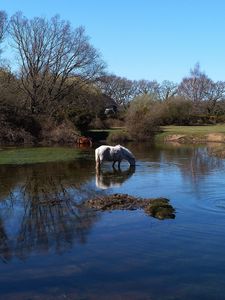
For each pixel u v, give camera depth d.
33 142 52.66
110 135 58.12
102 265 12.51
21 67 62.34
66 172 28.98
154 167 31.12
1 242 14.59
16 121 54.44
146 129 59.81
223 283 11.34
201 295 10.73
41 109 59.59
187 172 28.45
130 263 12.62
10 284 11.39
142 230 15.57
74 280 11.58
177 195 21.09
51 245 14.20
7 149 43.78
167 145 52.03
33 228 16.12
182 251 13.51
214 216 17.27
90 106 64.19
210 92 116.12
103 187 23.59
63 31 61.06
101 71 63.12
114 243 14.27
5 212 18.50
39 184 24.64
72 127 55.94
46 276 11.84
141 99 69.94
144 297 10.64
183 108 81.62
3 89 56.50
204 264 12.52
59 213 18.16
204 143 55.22
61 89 61.38
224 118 87.94
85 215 17.70
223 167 30.80
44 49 59.88
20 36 69.88
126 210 18.33
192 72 121.00
